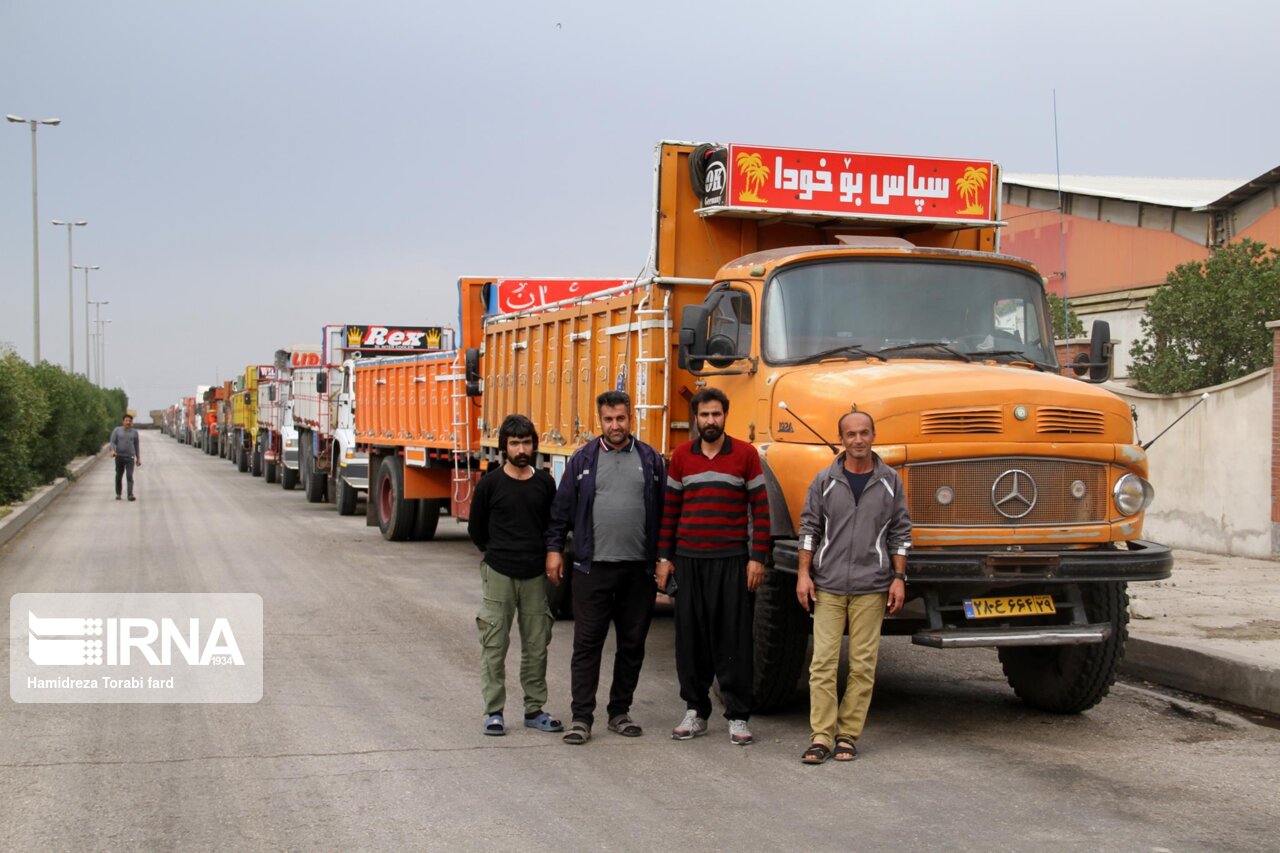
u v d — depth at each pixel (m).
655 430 9.92
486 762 6.89
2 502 23.50
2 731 7.40
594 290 15.21
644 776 6.64
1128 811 6.04
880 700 8.71
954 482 7.38
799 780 6.58
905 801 6.19
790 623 7.82
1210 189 27.80
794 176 9.60
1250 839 5.61
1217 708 8.55
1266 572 13.59
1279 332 14.38
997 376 7.65
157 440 107.94
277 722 7.70
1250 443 15.02
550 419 12.61
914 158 9.88
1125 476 7.67
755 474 7.41
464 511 16.03
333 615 11.86
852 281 8.59
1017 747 7.38
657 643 11.05
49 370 32.53
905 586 7.36
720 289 9.01
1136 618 10.65
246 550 17.50
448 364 16.67
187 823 5.75
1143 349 19.47
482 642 7.55
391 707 8.16
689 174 9.96
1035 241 29.30
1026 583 7.38
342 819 5.83
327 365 26.50
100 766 6.68
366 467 23.58
